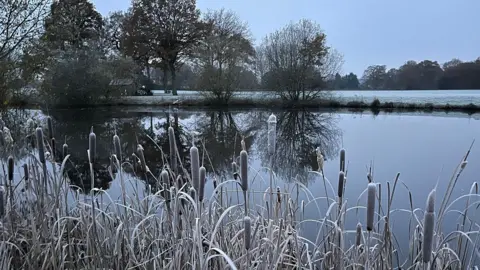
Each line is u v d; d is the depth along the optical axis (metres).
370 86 40.59
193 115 24.08
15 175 3.98
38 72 13.30
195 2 38.56
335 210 2.66
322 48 27.48
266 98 28.33
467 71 38.53
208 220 2.54
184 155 11.02
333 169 9.38
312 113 25.00
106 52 35.66
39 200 2.82
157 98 30.23
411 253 2.90
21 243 2.86
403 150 12.23
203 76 28.34
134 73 32.41
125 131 16.95
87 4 39.50
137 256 2.65
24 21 11.49
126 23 38.94
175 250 2.27
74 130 16.55
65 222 2.87
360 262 2.55
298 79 27.38
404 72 40.22
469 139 14.18
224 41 28.62
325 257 2.60
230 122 20.88
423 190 7.29
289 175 7.84
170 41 37.50
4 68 11.57
